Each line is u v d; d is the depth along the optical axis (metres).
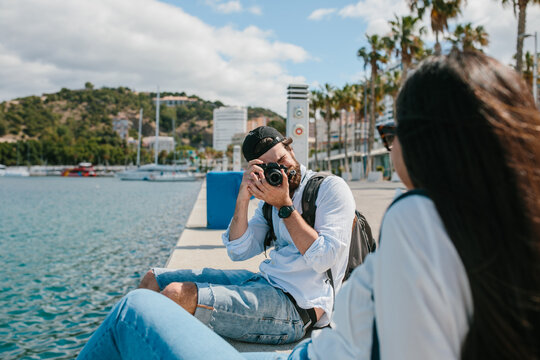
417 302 0.66
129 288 6.20
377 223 7.62
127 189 49.50
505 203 0.66
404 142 0.78
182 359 0.90
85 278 6.78
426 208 0.71
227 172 6.75
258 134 1.99
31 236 11.44
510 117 0.69
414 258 0.68
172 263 4.13
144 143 199.62
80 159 153.38
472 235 0.66
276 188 1.77
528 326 0.64
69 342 4.26
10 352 4.01
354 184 28.98
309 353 1.04
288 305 1.86
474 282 0.66
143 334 0.99
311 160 90.56
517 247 0.65
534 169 0.68
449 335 0.66
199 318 1.75
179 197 31.84
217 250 4.80
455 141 0.71
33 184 68.31
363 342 0.85
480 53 0.80
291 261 1.94
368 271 0.86
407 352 0.66
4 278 6.78
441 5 23.11
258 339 1.86
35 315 5.04
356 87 49.38
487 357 0.67
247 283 2.03
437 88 0.75
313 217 1.91
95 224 14.18
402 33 31.00
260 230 2.24
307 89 8.87
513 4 17.31
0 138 177.38
